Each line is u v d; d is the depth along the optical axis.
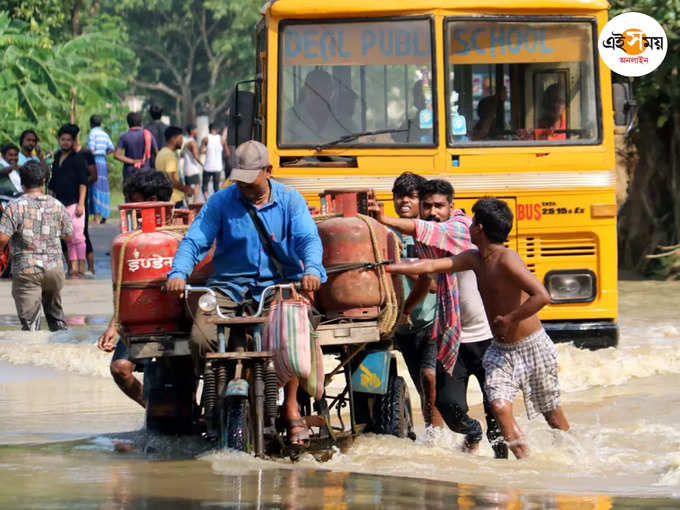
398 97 22.58
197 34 140.75
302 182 22.39
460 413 15.41
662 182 38.53
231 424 13.50
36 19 74.25
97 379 21.55
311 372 13.74
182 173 58.25
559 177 22.77
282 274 14.51
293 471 12.66
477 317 15.46
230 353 13.42
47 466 13.12
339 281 14.50
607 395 19.27
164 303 14.28
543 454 14.06
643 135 38.56
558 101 22.92
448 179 22.52
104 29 93.69
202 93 142.88
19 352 24.00
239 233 14.38
